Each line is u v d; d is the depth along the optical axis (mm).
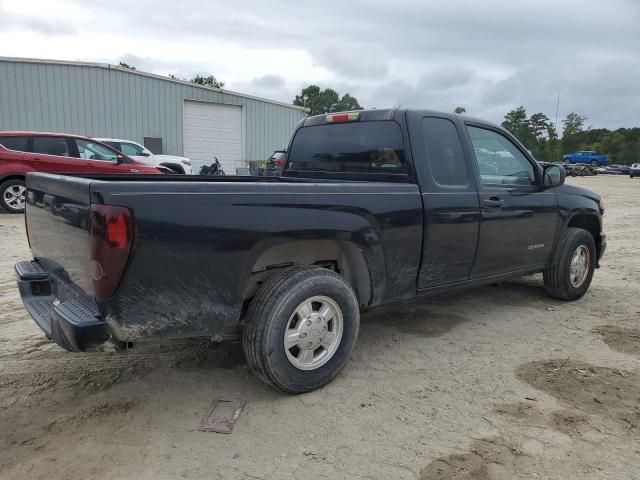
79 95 19391
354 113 4352
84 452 2664
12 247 7594
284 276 3174
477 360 3928
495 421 3029
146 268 2611
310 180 4672
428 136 4027
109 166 11109
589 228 5758
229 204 2854
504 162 4680
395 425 2973
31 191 3557
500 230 4457
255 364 3115
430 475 2520
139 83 20453
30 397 3225
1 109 18328
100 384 3426
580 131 111750
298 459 2639
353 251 3576
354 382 3514
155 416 3037
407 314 5027
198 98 21906
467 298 5598
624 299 5652
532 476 2525
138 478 2465
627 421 3039
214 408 3135
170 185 2670
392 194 3639
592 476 2531
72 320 2564
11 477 2449
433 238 3908
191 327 2822
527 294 5785
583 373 3699
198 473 2512
